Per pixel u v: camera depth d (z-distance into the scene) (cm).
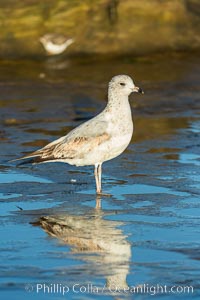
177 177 1577
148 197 1456
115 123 1459
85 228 1295
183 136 1886
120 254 1188
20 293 1070
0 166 1645
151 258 1175
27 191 1489
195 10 2742
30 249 1205
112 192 1491
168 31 2641
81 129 1475
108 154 1472
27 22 2562
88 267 1142
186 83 2367
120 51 2577
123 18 2625
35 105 2130
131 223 1320
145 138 1870
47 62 2514
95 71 2448
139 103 2183
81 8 2608
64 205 1413
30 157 1555
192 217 1351
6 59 2519
